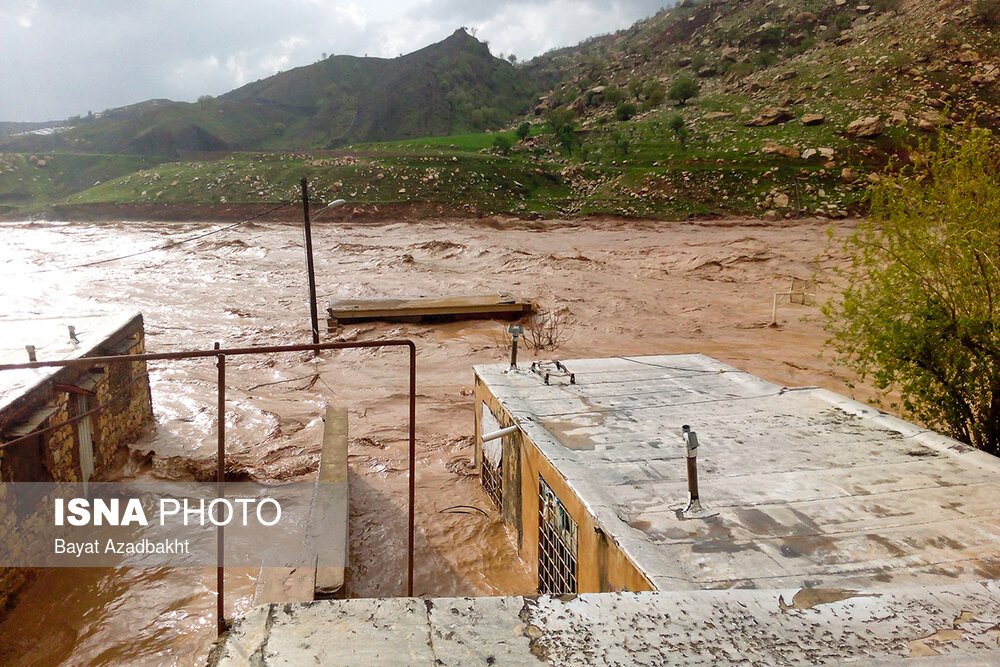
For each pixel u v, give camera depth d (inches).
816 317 977.5
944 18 3319.4
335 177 2596.0
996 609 118.0
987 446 371.6
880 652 105.5
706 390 413.7
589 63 6259.8
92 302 1129.4
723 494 272.8
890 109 2662.4
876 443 328.5
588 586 262.8
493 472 426.0
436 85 7327.8
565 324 964.0
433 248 1642.5
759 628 111.0
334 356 823.7
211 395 683.4
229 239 1865.2
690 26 5669.3
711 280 1273.4
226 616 326.6
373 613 110.0
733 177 2389.3
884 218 398.9
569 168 2827.3
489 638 105.0
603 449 321.4
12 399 354.3
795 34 4426.7
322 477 406.3
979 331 353.7
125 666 295.1
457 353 834.2
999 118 2503.7
